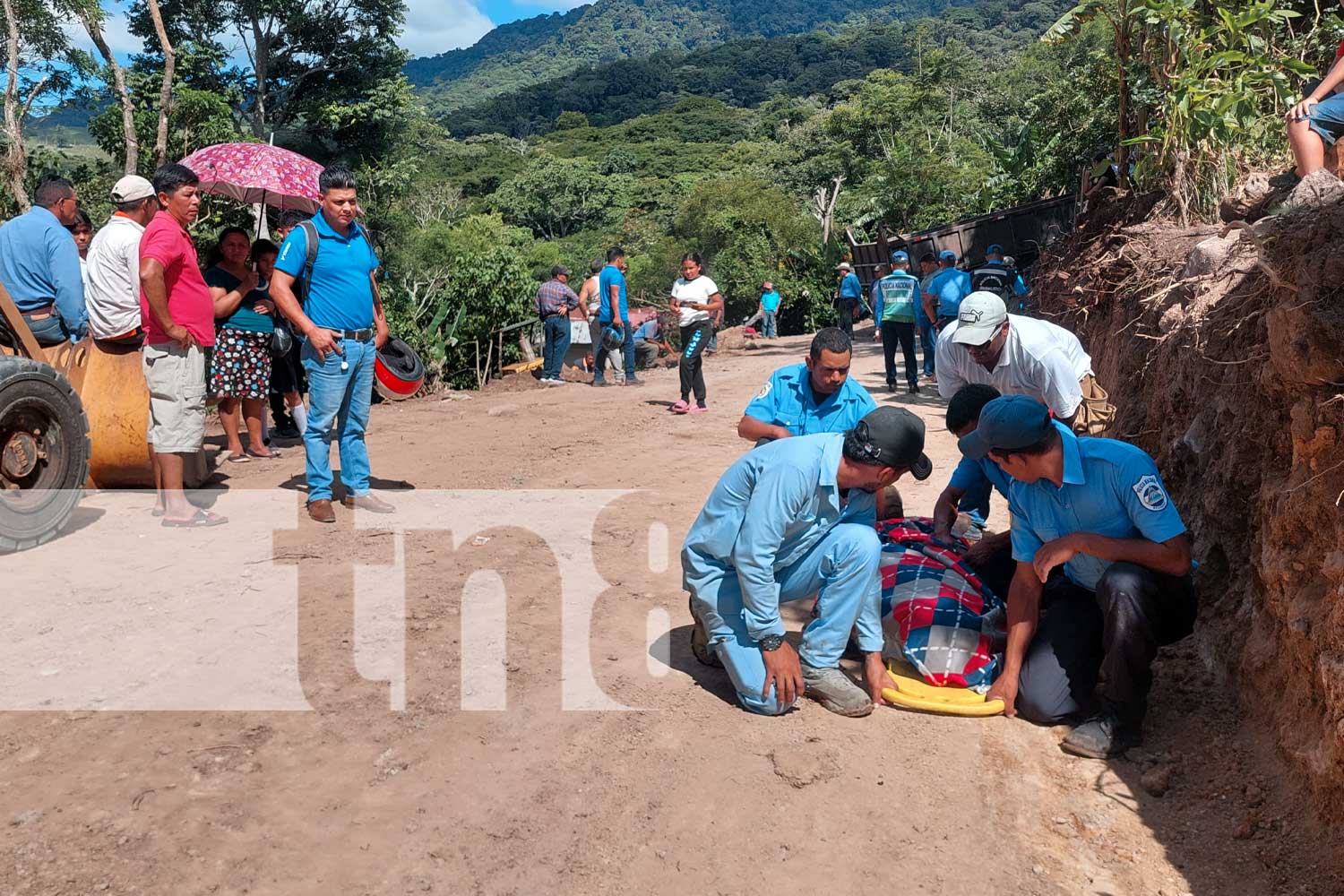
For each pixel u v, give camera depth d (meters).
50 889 2.78
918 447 3.65
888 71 53.12
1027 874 3.07
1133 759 3.71
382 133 34.66
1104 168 8.97
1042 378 5.04
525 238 75.44
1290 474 3.66
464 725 3.78
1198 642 4.38
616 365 15.63
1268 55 7.70
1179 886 3.04
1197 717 3.91
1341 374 3.25
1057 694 3.88
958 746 3.77
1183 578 3.88
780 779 3.51
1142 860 3.16
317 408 6.11
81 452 5.89
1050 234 14.20
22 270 6.67
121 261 6.51
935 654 4.21
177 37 31.39
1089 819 3.37
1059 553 3.85
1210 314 5.10
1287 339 3.36
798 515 3.72
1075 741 3.73
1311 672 3.29
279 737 3.63
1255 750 3.61
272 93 33.72
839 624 3.97
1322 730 3.16
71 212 7.21
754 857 3.10
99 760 3.43
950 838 3.23
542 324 16.08
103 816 3.11
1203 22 8.06
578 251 79.69
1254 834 3.21
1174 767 3.63
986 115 46.34
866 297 21.94
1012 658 4.02
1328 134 5.42
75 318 6.80
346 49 33.66
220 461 8.08
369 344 6.27
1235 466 4.25
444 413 11.01
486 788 3.38
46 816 3.10
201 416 6.11
